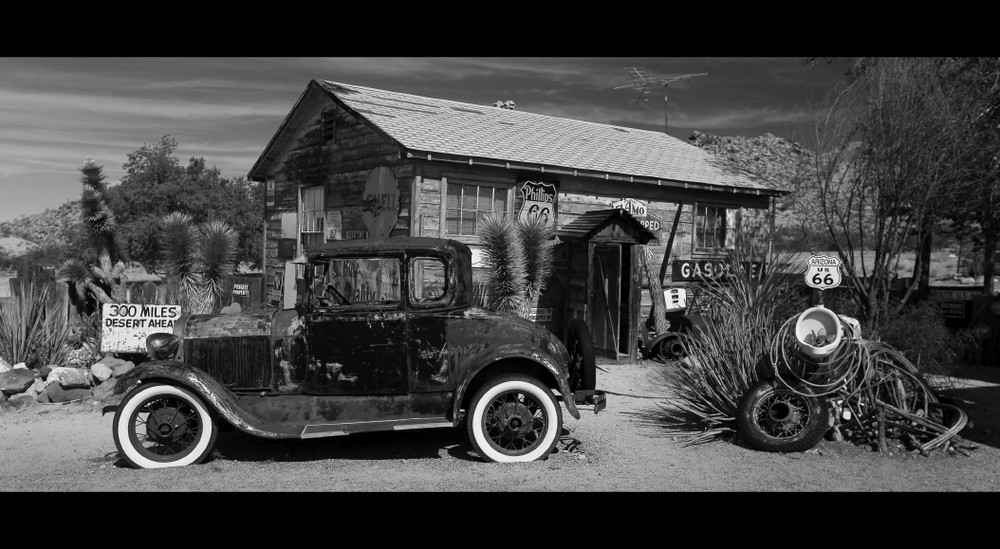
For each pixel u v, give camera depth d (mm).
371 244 6422
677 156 16688
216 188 29609
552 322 13281
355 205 13453
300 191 15383
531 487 5441
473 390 6570
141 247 26219
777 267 10453
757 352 7453
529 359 6309
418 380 6352
